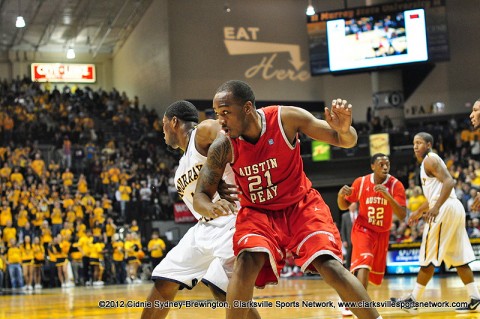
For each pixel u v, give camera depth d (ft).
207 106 104.63
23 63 134.00
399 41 94.02
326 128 13.94
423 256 27.04
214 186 14.20
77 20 117.50
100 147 104.06
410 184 71.97
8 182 83.82
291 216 14.42
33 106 109.70
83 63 138.51
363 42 95.35
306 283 58.59
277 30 111.45
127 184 91.76
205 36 107.24
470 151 89.92
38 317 32.27
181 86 105.40
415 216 27.78
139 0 109.50
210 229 17.02
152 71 113.60
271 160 14.05
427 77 109.70
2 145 96.58
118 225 84.89
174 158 104.53
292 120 14.11
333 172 98.48
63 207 81.46
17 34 123.34
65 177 88.28
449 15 108.78
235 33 108.78
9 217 75.00
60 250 73.00
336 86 113.50
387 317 25.26
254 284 14.03
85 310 36.63
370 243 27.40
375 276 28.14
